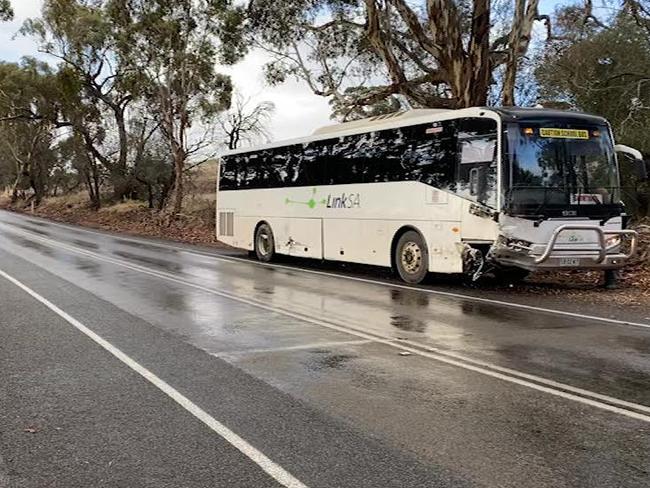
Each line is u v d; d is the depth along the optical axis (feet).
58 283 45.37
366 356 24.72
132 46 115.14
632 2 74.95
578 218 40.29
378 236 50.08
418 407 18.76
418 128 46.32
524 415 18.06
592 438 16.38
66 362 23.86
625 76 73.61
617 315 33.73
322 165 57.06
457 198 42.68
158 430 16.99
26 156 216.54
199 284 45.68
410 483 13.87
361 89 90.38
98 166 168.14
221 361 23.97
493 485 13.76
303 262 64.64
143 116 143.43
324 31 87.86
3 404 19.16
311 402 19.24
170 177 142.41
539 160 40.09
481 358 24.40
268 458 15.20
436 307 36.14
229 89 123.13
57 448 15.88
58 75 140.26
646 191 71.15
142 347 26.18
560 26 87.61
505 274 47.03
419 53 88.07
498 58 78.18
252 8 88.07
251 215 68.33
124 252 73.00
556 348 26.07
